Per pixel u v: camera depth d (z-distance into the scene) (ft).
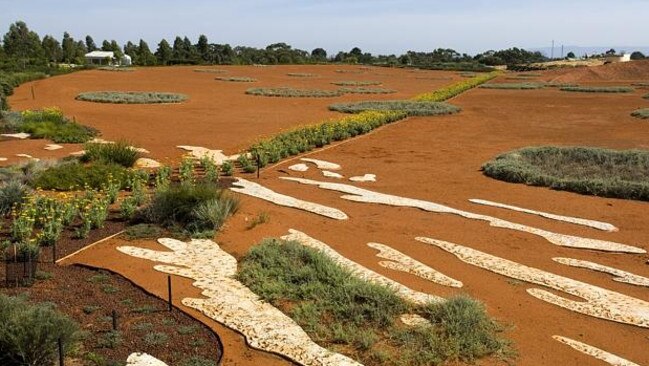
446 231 34.04
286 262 26.68
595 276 27.40
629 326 22.35
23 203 34.32
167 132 74.43
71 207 33.01
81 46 320.70
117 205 36.94
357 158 57.36
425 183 46.73
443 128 78.28
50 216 31.14
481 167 53.06
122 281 25.05
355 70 236.02
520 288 25.95
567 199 41.42
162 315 21.86
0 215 33.58
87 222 30.76
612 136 72.95
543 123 84.84
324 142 63.57
